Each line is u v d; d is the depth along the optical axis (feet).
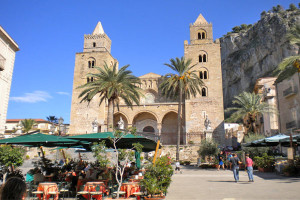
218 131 170.19
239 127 205.67
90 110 183.52
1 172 53.31
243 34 337.72
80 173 48.70
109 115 112.78
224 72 354.33
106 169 48.80
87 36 202.59
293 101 112.68
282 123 124.26
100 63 191.62
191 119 174.91
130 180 46.44
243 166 93.71
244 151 97.40
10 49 104.94
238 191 42.11
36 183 46.52
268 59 271.08
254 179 59.52
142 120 191.72
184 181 59.41
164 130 187.73
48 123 285.84
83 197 41.22
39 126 282.36
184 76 141.90
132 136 44.50
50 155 133.80
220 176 70.69
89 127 180.34
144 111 181.98
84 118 182.50
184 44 190.49
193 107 177.27
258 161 82.07
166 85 145.48
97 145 37.88
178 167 87.10
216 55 185.26
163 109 180.75
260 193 39.37
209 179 62.95
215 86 179.11
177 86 146.20
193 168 105.70
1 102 98.27
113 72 112.68
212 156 109.50
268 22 281.33
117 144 57.11
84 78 190.29
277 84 130.11
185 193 42.11
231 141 208.33
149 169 41.75
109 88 109.29
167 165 42.63
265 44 274.98
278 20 261.24
